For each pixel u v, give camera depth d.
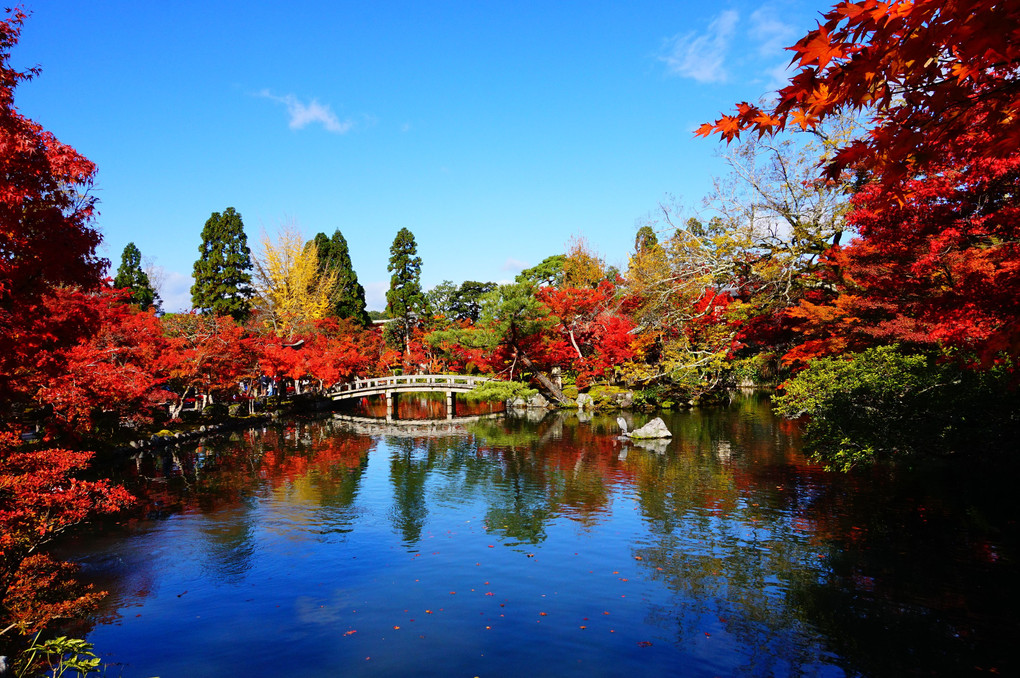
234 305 51.09
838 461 13.59
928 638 8.30
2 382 8.23
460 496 17.42
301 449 26.09
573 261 54.41
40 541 9.27
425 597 10.34
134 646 8.75
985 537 11.63
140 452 24.50
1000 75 3.06
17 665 8.01
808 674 7.61
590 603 9.94
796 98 3.01
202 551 12.91
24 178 6.72
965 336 8.89
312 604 10.16
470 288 63.78
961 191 8.70
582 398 37.78
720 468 19.38
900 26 2.52
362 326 61.09
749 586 10.32
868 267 14.05
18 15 6.74
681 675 7.72
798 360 18.88
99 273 7.91
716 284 22.33
